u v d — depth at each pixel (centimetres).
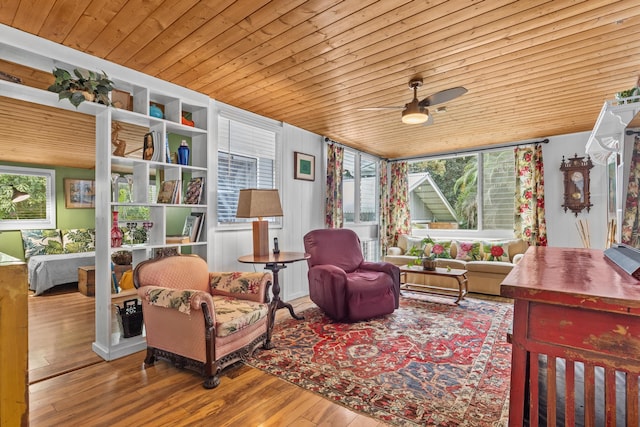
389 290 353
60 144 456
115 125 267
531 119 400
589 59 248
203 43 229
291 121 422
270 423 173
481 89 307
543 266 125
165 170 313
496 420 174
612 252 149
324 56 247
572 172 466
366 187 616
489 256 482
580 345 81
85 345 279
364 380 216
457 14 194
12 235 541
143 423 173
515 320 90
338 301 327
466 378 218
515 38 220
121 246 267
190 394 201
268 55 246
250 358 250
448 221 603
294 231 447
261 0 182
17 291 80
